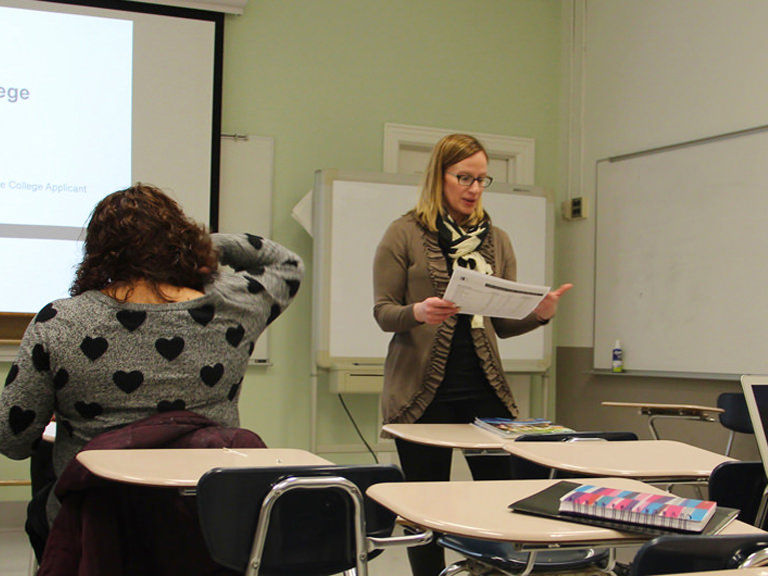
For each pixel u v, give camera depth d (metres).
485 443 1.80
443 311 1.98
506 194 4.48
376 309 2.22
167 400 1.43
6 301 3.65
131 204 1.50
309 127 4.32
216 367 1.48
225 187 4.11
